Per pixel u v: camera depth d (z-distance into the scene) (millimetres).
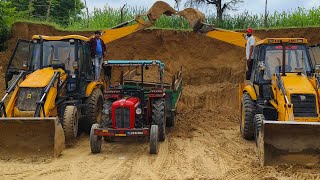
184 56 19078
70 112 10906
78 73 12070
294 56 10969
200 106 17125
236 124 14141
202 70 18828
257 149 9586
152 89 11883
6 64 18406
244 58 18547
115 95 10945
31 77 11242
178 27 20484
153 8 13375
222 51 18938
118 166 8906
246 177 7969
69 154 10047
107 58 19125
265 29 18719
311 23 19953
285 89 9773
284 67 10430
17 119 9469
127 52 19234
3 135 9609
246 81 14820
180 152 10164
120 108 10172
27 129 9578
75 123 11133
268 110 10195
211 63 18844
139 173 8344
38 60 12102
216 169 8602
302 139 8539
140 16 13648
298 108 9477
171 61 19016
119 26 14062
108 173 8359
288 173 8039
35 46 12219
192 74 18781
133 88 11695
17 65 12250
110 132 9922
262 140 8617
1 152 9609
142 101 11141
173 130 12977
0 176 8172
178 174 8242
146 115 11250
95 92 12734
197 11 13234
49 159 9438
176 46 19188
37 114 10141
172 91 12570
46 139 9602
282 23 20359
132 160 9445
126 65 12430
